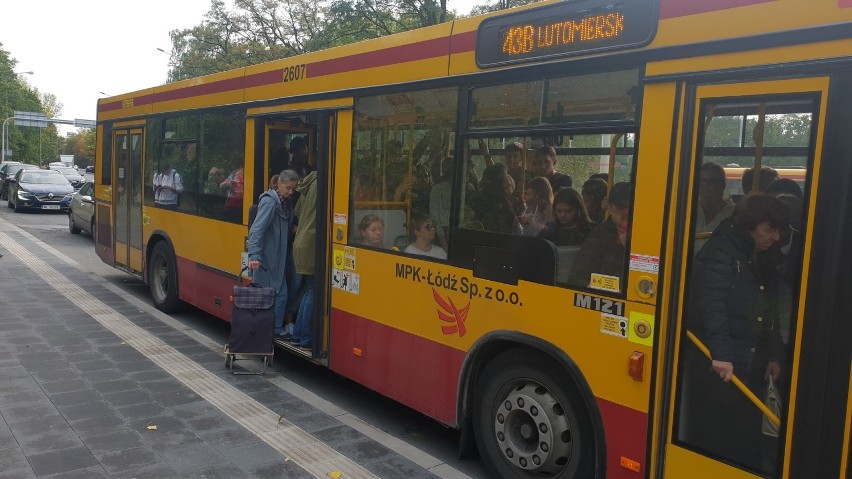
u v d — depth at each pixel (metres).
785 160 2.82
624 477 3.37
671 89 3.16
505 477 4.09
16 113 43.59
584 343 3.54
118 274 11.74
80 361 6.37
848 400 2.60
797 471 2.73
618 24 3.39
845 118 2.60
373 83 4.98
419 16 20.86
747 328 2.94
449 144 4.36
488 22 4.10
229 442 4.61
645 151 3.25
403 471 4.31
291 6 31.52
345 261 5.31
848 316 2.60
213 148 7.36
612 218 3.43
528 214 3.85
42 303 8.98
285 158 6.71
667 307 3.17
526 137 3.85
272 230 6.29
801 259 2.72
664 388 3.19
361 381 5.17
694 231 3.10
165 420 4.96
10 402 5.20
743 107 2.94
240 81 6.81
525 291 3.86
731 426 2.98
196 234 7.75
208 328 8.02
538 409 3.85
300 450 4.55
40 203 24.06
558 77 3.68
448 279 4.37
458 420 4.35
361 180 5.13
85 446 4.44
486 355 4.27
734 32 2.94
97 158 10.91
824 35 2.65
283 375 6.32
